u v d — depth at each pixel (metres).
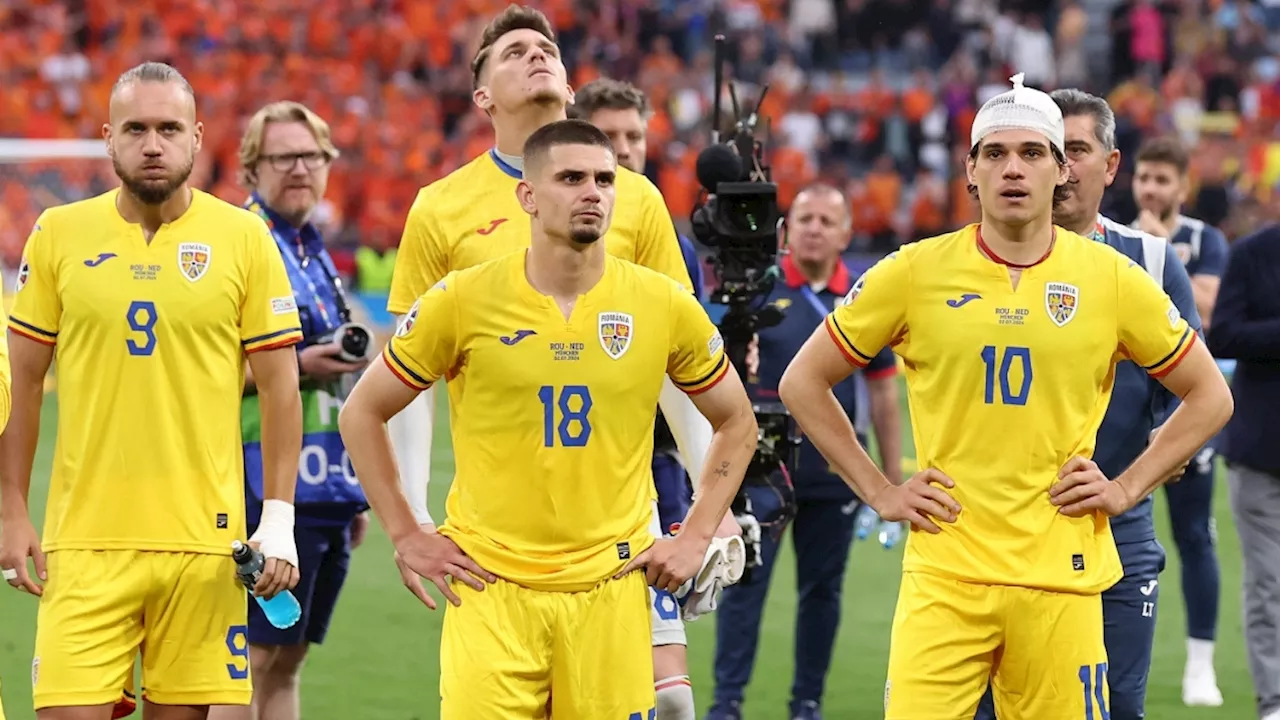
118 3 35.41
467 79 35.59
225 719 7.56
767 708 10.50
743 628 9.56
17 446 7.07
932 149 34.88
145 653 7.05
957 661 6.37
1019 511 6.37
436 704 10.36
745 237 8.30
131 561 6.88
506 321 6.23
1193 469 10.52
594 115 8.88
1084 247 6.51
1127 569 7.18
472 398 6.30
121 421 6.93
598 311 6.27
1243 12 39.28
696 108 34.50
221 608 7.00
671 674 7.21
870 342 6.60
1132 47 37.47
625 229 7.35
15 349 7.07
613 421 6.29
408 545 6.33
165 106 6.84
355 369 8.29
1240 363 9.27
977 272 6.43
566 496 6.26
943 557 6.43
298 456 7.28
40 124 32.97
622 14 37.50
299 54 36.09
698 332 6.42
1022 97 6.37
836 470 6.66
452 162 33.50
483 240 7.24
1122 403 7.25
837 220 10.07
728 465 6.50
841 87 35.47
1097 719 6.42
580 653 6.28
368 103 34.25
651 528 6.69
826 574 9.87
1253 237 9.06
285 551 7.03
